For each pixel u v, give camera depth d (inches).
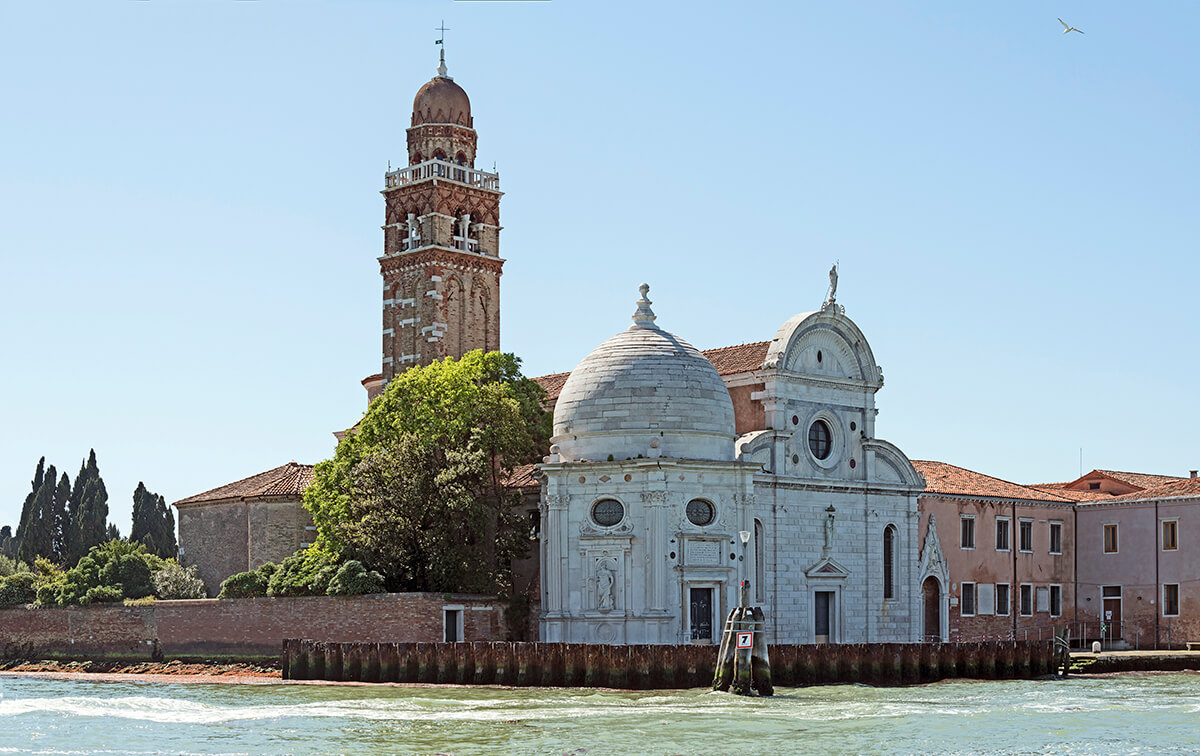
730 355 3408.0
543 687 2581.2
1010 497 3818.9
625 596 2886.3
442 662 2687.0
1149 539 3848.4
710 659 2571.4
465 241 4180.6
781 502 3171.8
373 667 2760.8
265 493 3767.2
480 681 2647.6
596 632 2893.7
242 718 2202.3
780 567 3152.1
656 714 2209.6
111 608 3472.0
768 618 3112.7
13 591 3718.0
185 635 3324.3
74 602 3550.7
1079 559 4001.0
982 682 2817.4
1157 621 3811.5
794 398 3240.7
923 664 2790.4
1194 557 3745.1
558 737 1984.5
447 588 3053.6
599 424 2974.9
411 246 4173.2
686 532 2891.2
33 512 5113.2
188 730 2084.2
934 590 3585.1
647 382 2972.4
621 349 3051.2
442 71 4261.8
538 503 3284.9
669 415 2952.8
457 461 3105.3
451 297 4114.2
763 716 2192.4
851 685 2669.8
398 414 3297.2
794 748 1905.8
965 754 1876.2
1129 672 3122.5
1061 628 3816.4
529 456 3351.4
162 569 3690.9
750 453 3117.6
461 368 3371.1
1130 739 2005.4
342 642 3004.4
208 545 3922.2
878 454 3420.3
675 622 2864.2
